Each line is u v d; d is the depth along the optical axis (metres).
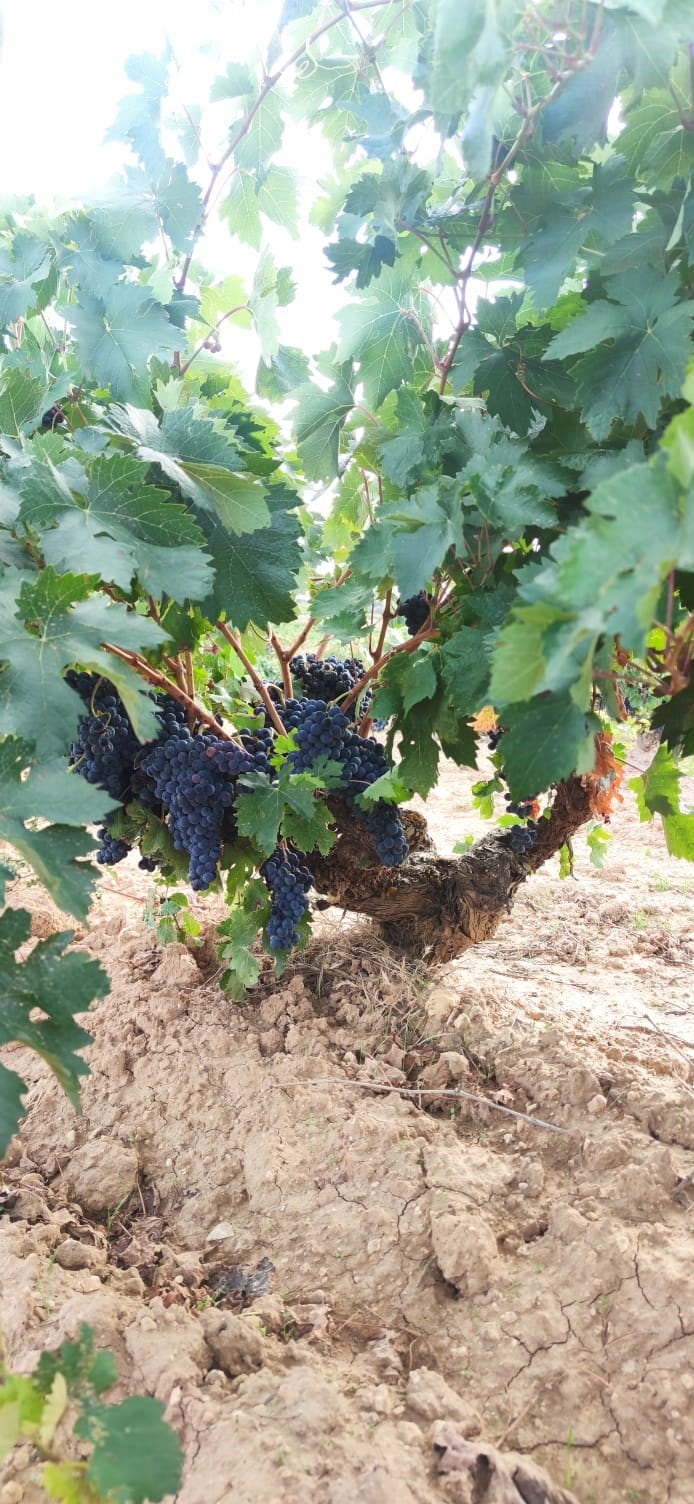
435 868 3.84
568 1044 3.38
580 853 6.96
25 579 1.86
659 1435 2.02
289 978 3.96
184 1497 1.88
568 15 1.73
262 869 3.14
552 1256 2.47
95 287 2.52
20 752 1.61
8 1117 1.48
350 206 2.30
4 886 1.56
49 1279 2.40
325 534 3.37
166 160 2.52
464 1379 2.21
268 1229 2.75
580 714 1.57
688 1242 2.41
